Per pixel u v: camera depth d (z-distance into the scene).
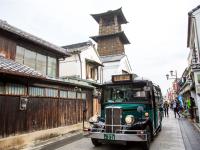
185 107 30.14
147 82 9.11
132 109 8.46
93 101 17.78
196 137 10.55
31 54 14.52
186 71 25.34
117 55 36.00
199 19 17.73
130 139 7.25
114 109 7.84
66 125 13.20
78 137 11.79
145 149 7.93
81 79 20.59
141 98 8.99
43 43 14.71
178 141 9.65
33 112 10.13
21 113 9.31
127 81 9.36
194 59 19.83
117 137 7.38
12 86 9.08
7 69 8.11
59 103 12.60
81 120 15.34
